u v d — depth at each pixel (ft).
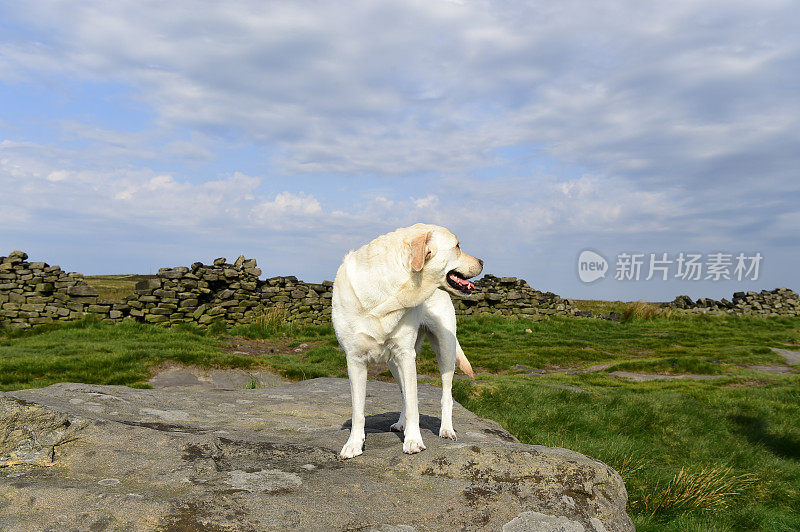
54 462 10.93
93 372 35.04
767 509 20.76
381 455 12.19
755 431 29.63
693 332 78.84
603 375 44.88
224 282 69.46
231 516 8.89
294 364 41.47
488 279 86.38
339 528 8.93
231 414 17.30
